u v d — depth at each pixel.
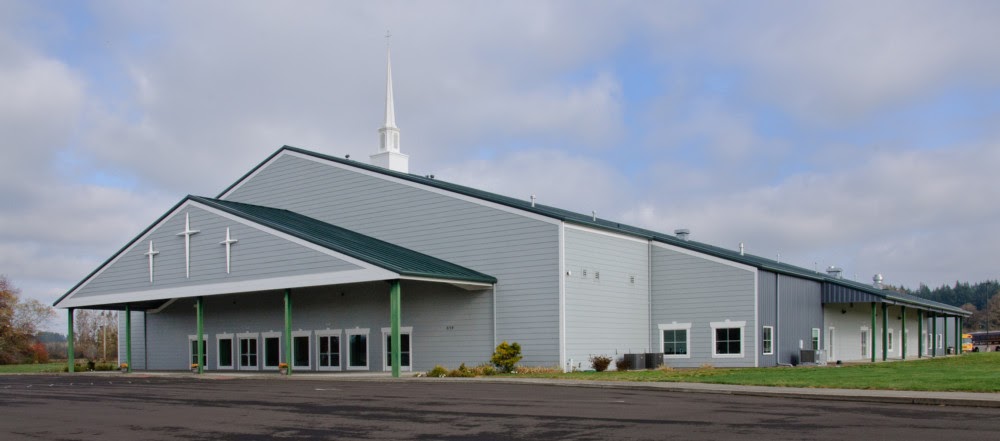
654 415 16.00
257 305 42.38
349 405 18.94
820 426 14.12
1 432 15.28
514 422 15.10
